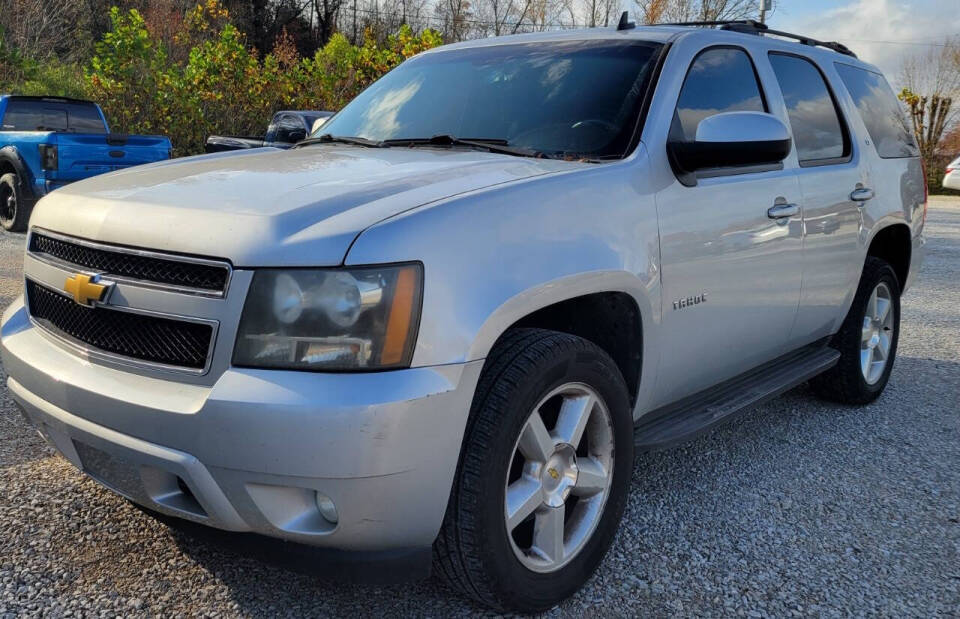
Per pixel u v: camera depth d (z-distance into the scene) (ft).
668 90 9.88
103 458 7.28
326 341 6.34
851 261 13.21
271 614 7.66
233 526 6.81
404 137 10.78
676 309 9.27
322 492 6.37
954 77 96.78
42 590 7.82
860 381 14.44
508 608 7.54
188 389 6.63
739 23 12.34
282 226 6.61
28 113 37.27
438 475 6.70
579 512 8.36
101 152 32.12
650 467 11.66
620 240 8.36
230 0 137.39
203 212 6.92
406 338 6.48
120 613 7.54
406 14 151.74
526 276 7.27
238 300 6.45
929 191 95.20
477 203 7.21
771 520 10.08
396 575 6.88
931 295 27.07
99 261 7.34
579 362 7.79
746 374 11.94
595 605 8.09
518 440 7.23
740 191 10.32
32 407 7.73
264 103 61.21
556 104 10.11
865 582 8.70
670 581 8.57
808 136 12.49
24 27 82.74
